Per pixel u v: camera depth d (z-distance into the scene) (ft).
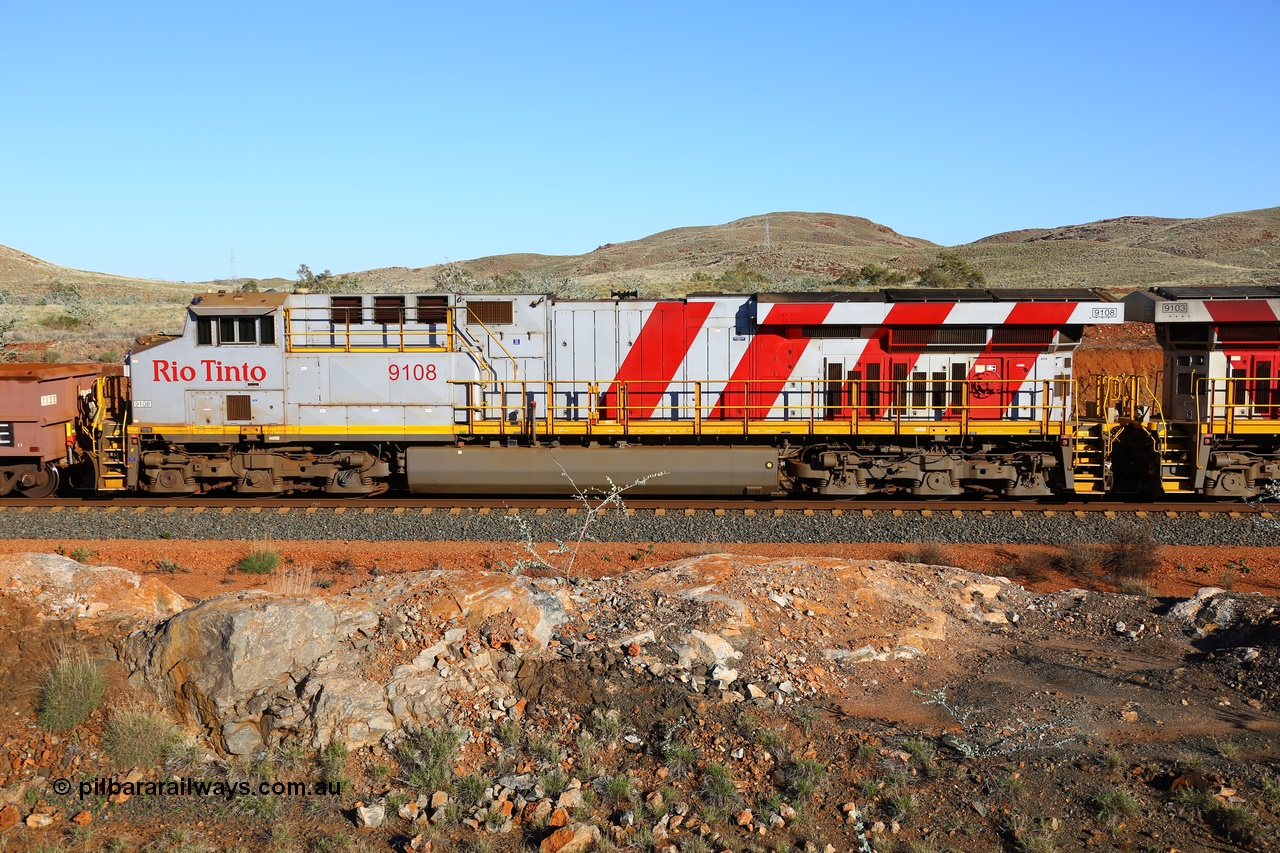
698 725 27.35
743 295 62.80
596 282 206.69
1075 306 59.82
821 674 31.12
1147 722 27.81
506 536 52.80
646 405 62.95
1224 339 60.44
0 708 27.89
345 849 22.76
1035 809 23.08
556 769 25.70
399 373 60.75
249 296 61.46
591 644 30.78
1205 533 52.31
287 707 27.37
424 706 27.89
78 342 140.15
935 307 60.44
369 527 53.47
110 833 23.72
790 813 23.36
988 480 61.11
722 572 37.81
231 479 63.31
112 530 53.93
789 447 61.93
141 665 29.07
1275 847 21.09
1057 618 38.42
